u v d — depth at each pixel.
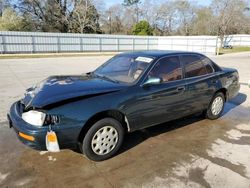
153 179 2.95
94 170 3.13
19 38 25.52
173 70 4.05
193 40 30.61
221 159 3.43
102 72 4.24
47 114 2.89
